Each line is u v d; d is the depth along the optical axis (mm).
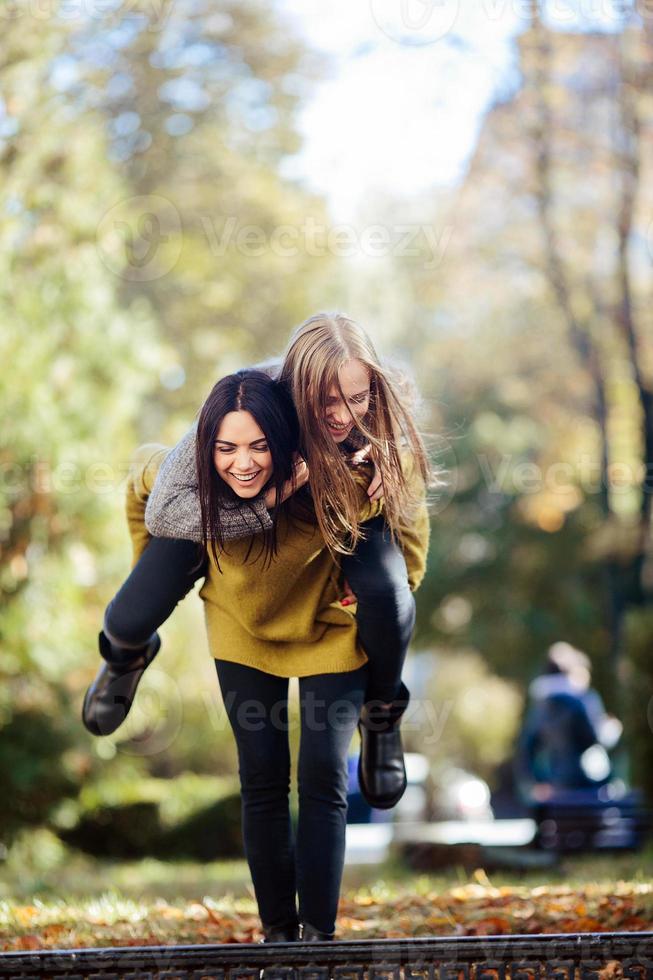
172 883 9938
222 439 3723
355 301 24688
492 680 30203
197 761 17797
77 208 13789
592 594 25078
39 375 12781
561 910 5500
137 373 14297
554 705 13367
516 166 20781
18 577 12602
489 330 25062
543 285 22547
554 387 24609
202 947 3461
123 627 4113
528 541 25469
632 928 5047
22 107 13297
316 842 3891
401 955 3486
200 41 22219
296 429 3791
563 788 13289
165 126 21891
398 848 12086
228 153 22953
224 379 3818
